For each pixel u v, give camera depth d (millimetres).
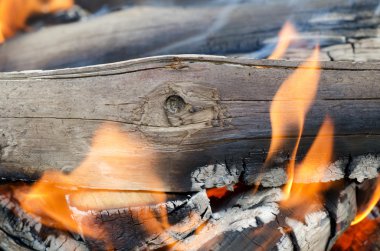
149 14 1082
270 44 1050
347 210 917
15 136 886
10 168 895
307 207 900
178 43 1057
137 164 885
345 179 918
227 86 872
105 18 1084
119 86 873
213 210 907
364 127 890
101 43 1053
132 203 885
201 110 871
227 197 921
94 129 879
